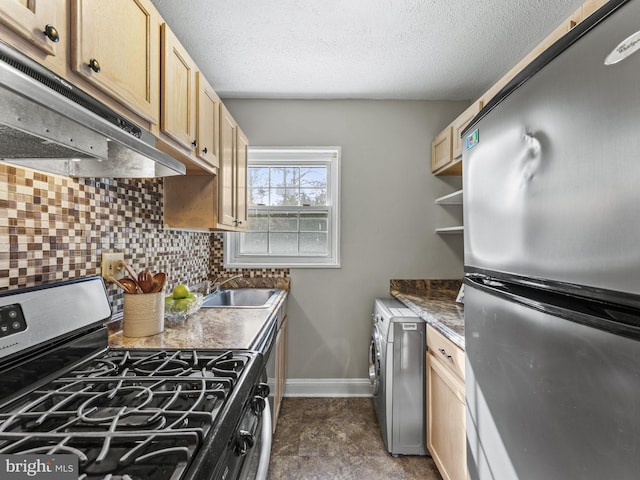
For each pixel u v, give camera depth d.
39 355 0.82
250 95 2.63
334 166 2.81
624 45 0.44
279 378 2.19
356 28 1.78
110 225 1.39
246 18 1.70
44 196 1.04
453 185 2.71
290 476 1.74
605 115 0.47
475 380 0.89
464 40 1.89
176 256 2.05
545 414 0.59
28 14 0.62
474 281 0.91
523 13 1.66
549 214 0.59
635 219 0.42
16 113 0.59
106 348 1.07
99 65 0.82
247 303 2.56
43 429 0.63
